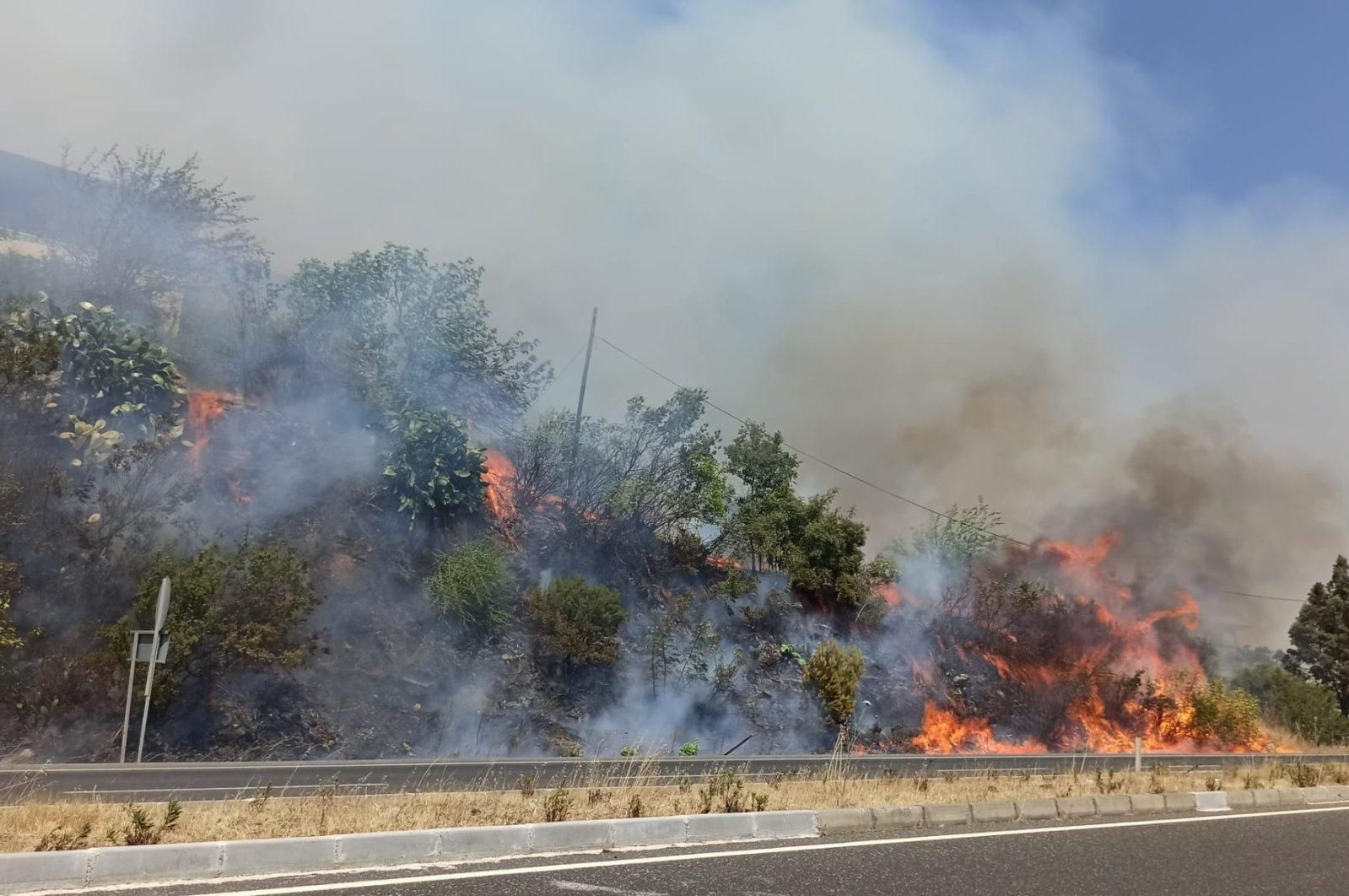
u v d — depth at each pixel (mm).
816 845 10086
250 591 23078
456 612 27688
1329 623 56094
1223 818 13609
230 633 22359
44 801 11109
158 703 21125
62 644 21656
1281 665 56688
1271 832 12617
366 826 9805
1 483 22781
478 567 28516
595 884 7953
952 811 12047
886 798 13711
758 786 14281
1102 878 9211
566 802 11148
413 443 29953
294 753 22375
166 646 19375
